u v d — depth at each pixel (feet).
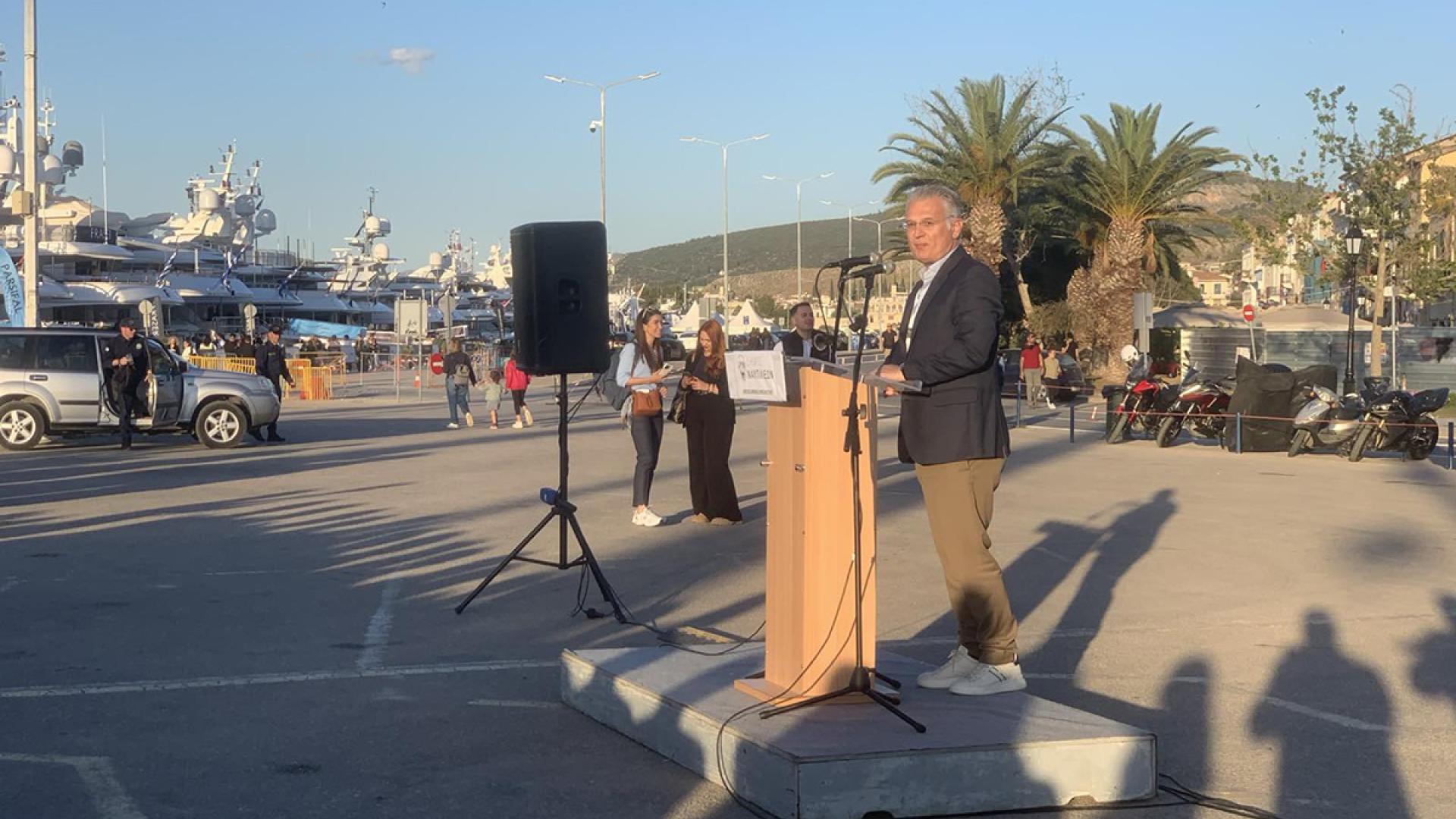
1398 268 129.18
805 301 40.01
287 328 286.66
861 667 18.65
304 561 36.19
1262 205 134.92
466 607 30.07
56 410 70.38
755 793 17.10
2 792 17.53
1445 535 42.83
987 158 147.43
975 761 16.87
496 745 19.83
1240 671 25.00
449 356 94.89
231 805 17.13
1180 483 57.72
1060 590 33.17
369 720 21.13
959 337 18.30
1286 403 73.00
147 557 36.73
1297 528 44.14
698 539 40.42
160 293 232.53
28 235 99.55
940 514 19.26
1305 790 18.26
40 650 25.58
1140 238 150.82
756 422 102.32
